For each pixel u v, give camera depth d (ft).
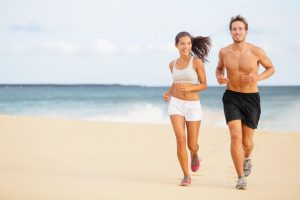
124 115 215.51
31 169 54.60
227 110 45.27
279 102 252.83
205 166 59.52
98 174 52.47
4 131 88.22
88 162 61.31
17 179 45.78
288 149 73.26
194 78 45.70
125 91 504.43
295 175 53.31
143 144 77.71
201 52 46.80
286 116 186.09
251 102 45.14
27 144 75.46
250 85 45.14
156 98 329.31
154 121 191.11
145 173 54.13
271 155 68.28
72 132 88.89
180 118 45.98
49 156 65.46
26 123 98.53
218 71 47.75
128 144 77.51
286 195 41.16
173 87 47.65
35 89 592.60
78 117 216.95
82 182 45.24
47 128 92.99
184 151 45.55
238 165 44.21
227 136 86.22
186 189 43.50
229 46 46.62
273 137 84.79
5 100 336.08
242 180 44.04
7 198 37.65
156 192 41.47
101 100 316.19
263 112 202.18
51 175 49.39
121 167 57.98
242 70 44.98
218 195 40.73
